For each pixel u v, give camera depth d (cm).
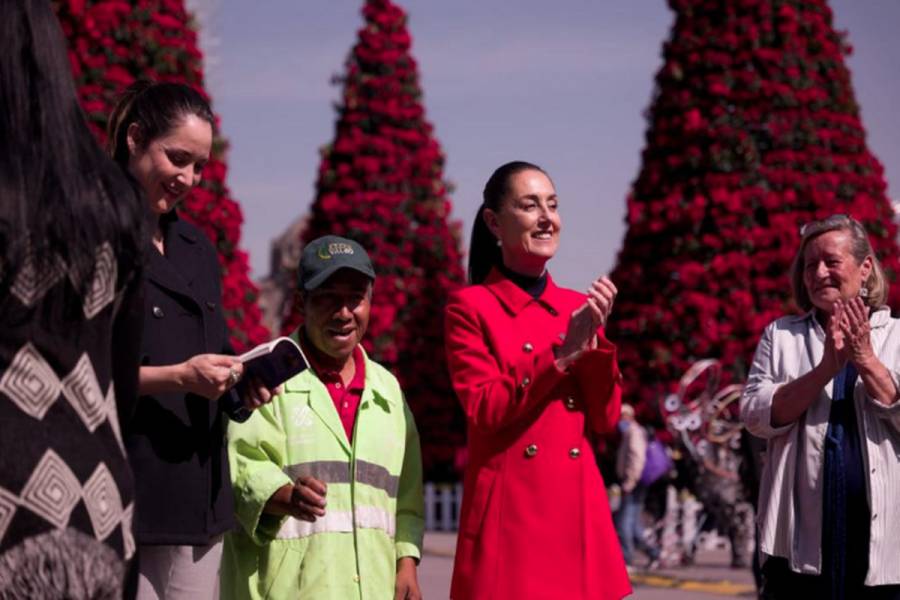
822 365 655
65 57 353
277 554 589
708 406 2005
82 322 338
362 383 620
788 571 681
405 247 3488
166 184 504
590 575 620
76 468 330
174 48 2212
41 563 320
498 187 646
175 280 514
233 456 586
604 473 2456
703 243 2508
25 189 332
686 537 2142
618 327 2533
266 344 491
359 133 3562
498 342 632
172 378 464
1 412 324
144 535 491
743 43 2564
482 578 618
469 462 643
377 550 600
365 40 3597
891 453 662
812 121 2553
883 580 655
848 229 690
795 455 675
